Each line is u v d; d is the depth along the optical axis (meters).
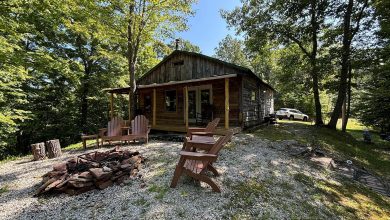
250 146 7.00
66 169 4.33
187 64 11.75
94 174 3.89
